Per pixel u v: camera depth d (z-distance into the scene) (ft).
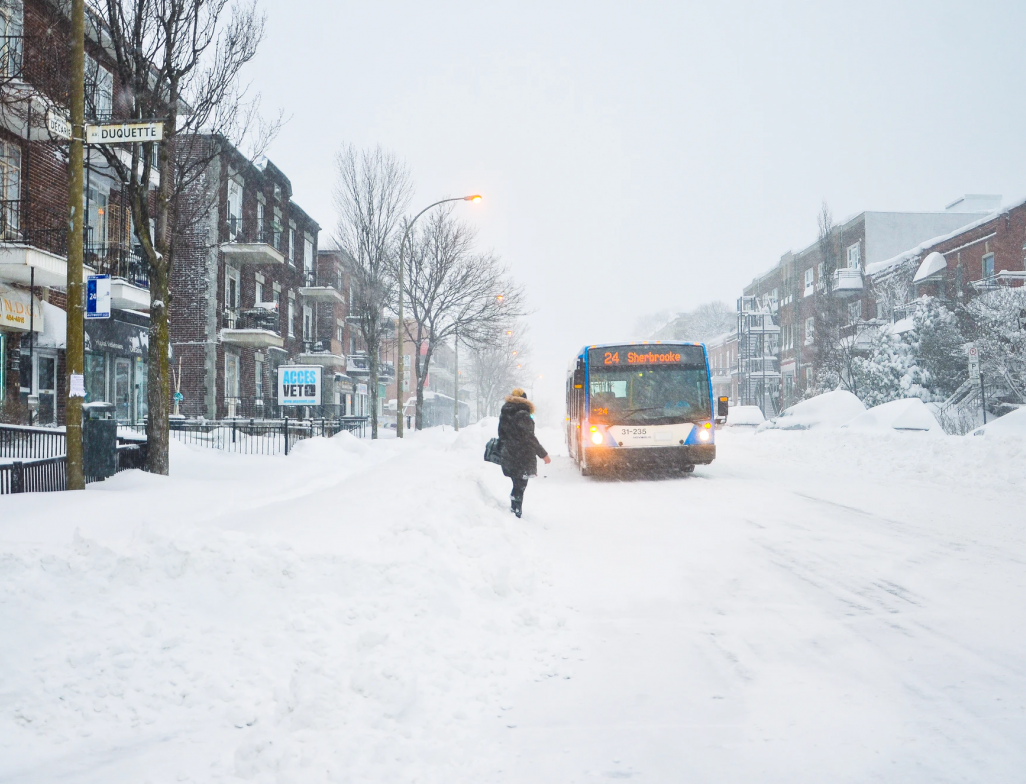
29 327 61.26
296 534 22.41
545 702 13.10
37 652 13.53
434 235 126.11
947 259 126.00
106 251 69.51
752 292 210.79
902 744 11.09
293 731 11.57
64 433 41.27
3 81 42.55
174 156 50.31
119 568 16.12
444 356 285.23
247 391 108.37
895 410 74.08
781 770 10.46
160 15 42.09
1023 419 60.59
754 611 18.30
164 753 11.27
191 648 14.20
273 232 115.24
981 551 23.84
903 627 16.56
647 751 11.18
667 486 44.93
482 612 17.53
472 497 31.76
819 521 30.78
